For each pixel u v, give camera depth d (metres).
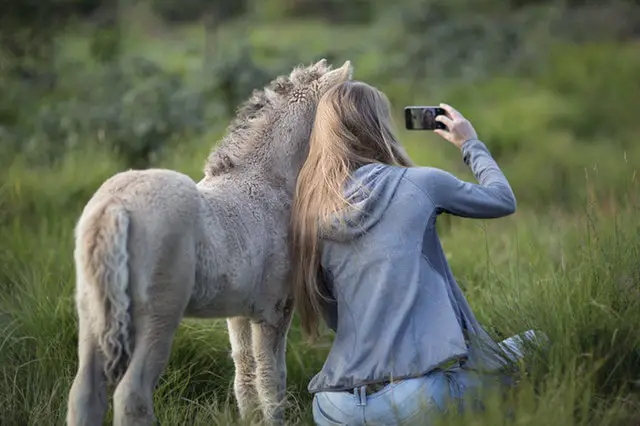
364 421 4.60
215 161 5.15
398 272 4.66
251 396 5.39
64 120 11.70
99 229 4.23
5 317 6.43
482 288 7.03
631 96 17.42
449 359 4.54
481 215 4.90
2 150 11.33
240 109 5.43
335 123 5.00
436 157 12.36
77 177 10.11
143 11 26.05
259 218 4.98
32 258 7.64
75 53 17.95
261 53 19.94
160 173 4.45
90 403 4.31
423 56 19.05
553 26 21.56
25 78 13.45
